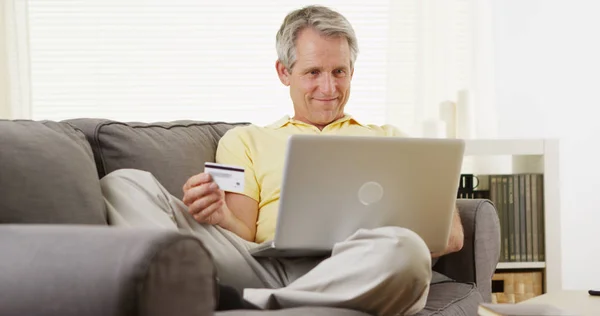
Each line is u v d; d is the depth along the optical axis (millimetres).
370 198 1570
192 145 2076
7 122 1556
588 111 3547
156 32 3557
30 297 945
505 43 3539
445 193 1649
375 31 3561
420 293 1475
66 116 3555
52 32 3545
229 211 1932
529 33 3543
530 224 2896
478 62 3453
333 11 2205
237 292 1427
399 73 3490
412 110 3492
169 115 3562
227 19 3568
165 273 937
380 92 3553
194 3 3561
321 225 1568
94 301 907
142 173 1708
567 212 3539
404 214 1618
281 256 1733
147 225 1614
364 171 1544
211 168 1714
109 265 922
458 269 2062
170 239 959
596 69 3545
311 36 2162
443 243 1710
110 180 1697
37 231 1043
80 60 3551
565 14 3545
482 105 3447
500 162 3398
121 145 1885
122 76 3557
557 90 3549
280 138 2135
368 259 1438
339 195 1547
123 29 3555
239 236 1940
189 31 3564
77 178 1546
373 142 1529
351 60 2217
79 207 1510
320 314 1307
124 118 3557
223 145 2139
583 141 3543
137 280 903
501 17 3541
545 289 2885
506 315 1448
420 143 1575
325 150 1503
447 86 3445
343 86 2203
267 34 3576
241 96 3572
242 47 3568
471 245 2043
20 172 1436
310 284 1462
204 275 1002
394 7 3486
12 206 1393
